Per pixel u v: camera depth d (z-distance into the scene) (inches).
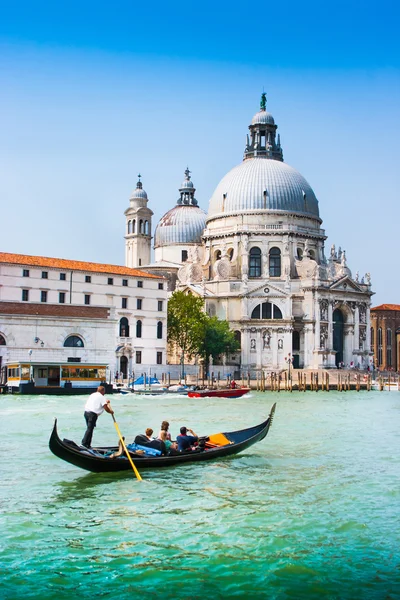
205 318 5167.3
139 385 4249.5
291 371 5182.1
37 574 853.8
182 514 1094.4
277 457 1573.6
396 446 1760.6
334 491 1236.5
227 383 4653.1
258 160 6171.3
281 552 927.7
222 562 892.6
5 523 1043.9
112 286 4640.8
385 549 939.3
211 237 6008.9
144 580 839.1
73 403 2923.2
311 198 6102.4
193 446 1502.2
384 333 7224.4
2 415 2388.0
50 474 1362.0
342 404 3267.7
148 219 6328.7
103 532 1004.6
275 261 5821.9
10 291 4192.9
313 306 5472.4
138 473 1305.4
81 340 3983.8
